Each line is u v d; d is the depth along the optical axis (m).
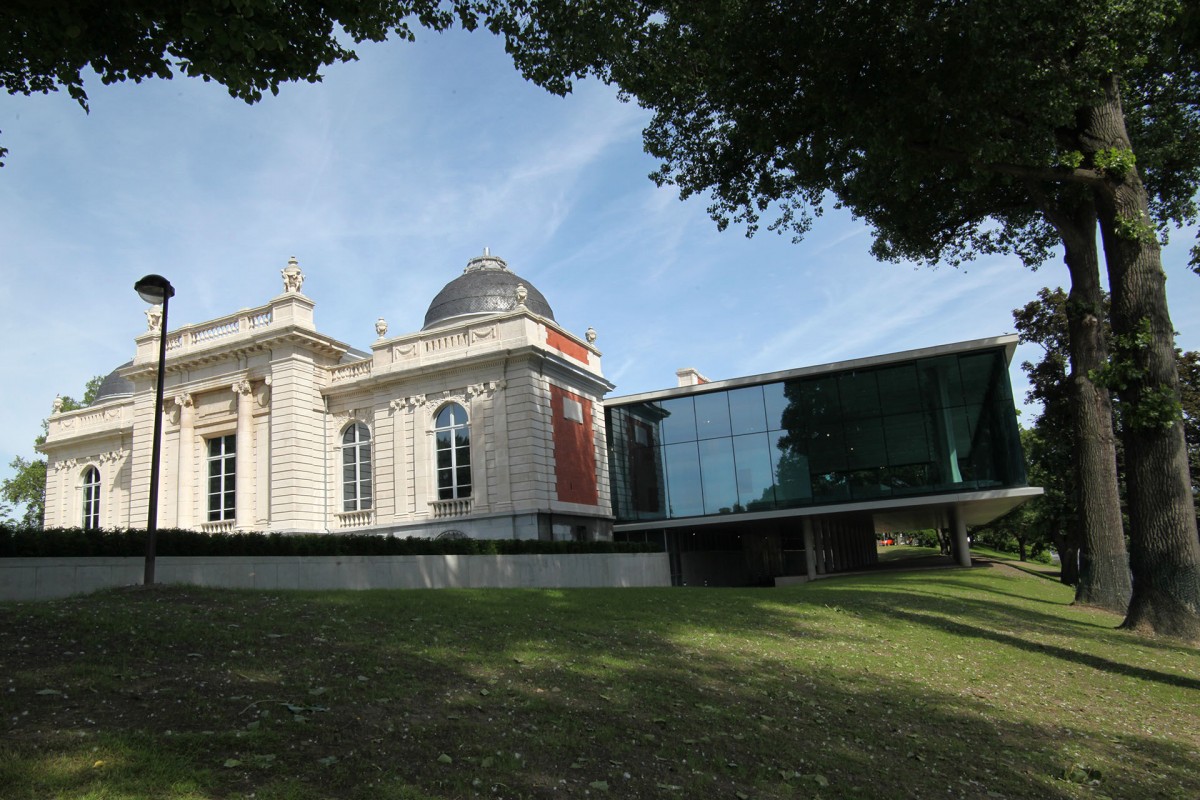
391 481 33.22
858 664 12.50
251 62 10.13
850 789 7.20
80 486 45.38
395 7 12.05
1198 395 39.16
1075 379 23.27
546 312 38.47
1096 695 11.98
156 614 10.81
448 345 33.19
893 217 23.08
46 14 9.47
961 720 9.90
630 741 7.63
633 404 41.88
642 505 40.84
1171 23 14.56
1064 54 15.52
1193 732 10.39
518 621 13.04
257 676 8.16
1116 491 22.97
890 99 15.31
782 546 57.03
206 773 5.48
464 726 7.35
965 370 36.34
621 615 14.94
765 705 9.52
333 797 5.48
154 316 37.66
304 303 34.31
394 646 10.21
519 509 30.42
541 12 15.02
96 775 5.24
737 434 39.94
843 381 38.31
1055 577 45.41
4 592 13.36
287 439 33.03
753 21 15.37
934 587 26.03
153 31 10.10
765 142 17.53
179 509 34.88
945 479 35.81
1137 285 16.86
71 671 7.57
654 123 20.39
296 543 18.75
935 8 14.31
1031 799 7.55
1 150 10.63
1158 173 23.31
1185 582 16.72
